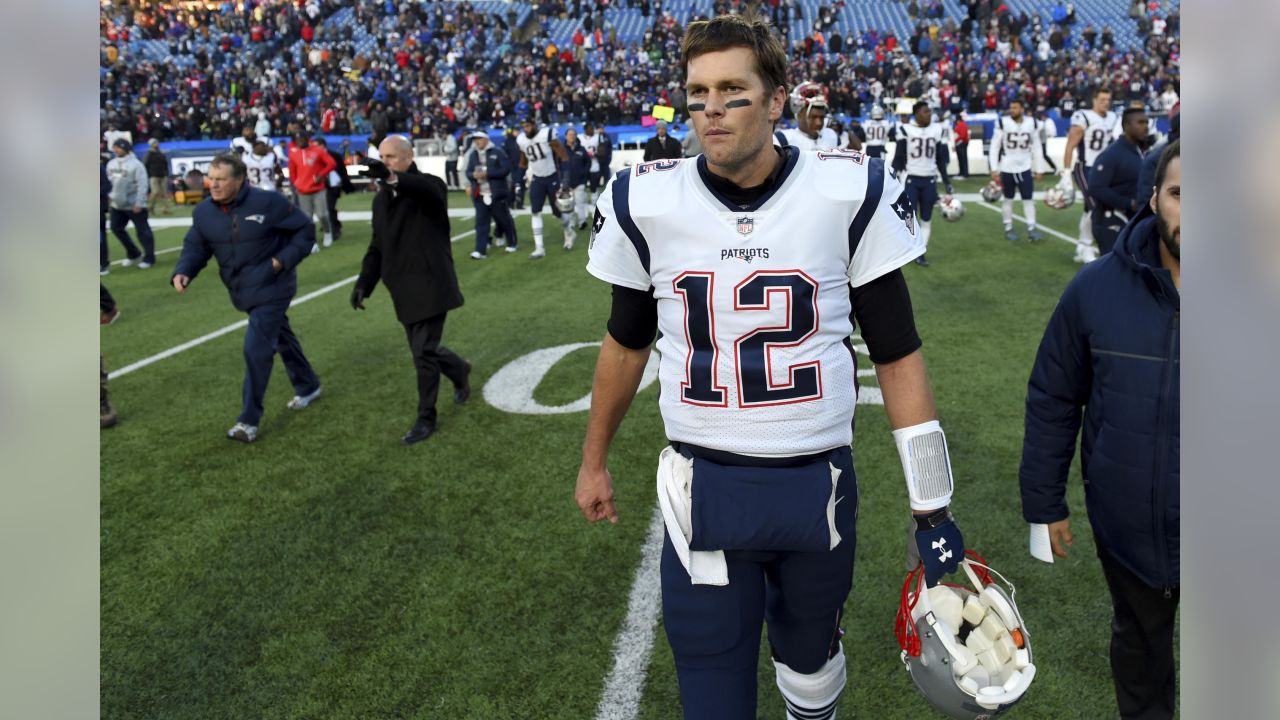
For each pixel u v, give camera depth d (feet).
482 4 93.86
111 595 10.23
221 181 13.79
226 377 19.01
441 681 8.42
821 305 5.11
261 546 11.24
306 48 83.51
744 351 5.14
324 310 24.77
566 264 30.30
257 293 14.56
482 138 31.78
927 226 30.58
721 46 4.80
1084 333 5.74
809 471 5.26
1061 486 6.26
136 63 79.20
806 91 20.43
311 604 9.86
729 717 5.54
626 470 13.02
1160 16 81.41
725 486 5.27
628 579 10.03
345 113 70.69
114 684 8.59
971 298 22.61
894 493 11.77
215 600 10.04
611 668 8.48
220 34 88.33
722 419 5.25
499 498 12.28
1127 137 17.46
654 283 5.39
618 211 5.35
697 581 5.40
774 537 5.24
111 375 19.48
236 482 13.26
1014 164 30.27
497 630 9.19
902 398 5.34
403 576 10.36
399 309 14.15
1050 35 80.74
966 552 5.53
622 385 5.92
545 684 8.30
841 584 5.64
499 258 32.24
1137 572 5.75
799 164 5.15
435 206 13.89
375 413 16.06
